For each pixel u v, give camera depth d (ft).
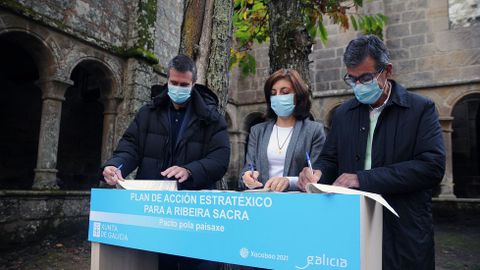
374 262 3.37
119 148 7.19
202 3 9.71
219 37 9.64
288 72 7.73
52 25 19.02
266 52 36.83
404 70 31.17
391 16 32.01
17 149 28.32
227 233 3.73
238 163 36.50
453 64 29.50
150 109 7.63
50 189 19.29
